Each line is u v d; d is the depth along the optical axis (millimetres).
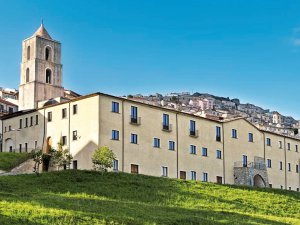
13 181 69750
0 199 50406
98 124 91688
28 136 108250
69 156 91188
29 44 146250
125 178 78750
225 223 53344
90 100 94375
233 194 79250
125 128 95562
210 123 112812
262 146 125000
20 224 41219
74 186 70250
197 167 107250
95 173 78938
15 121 113312
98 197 64438
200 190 78000
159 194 71312
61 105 100562
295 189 132625
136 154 96125
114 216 47812
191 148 107125
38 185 69062
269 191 88125
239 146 118500
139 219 48406
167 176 100812
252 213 69062
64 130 98625
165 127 102875
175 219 51031
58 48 149125
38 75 142875
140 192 71125
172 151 102938
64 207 49781
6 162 94938
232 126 117938
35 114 107125
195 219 52812
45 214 44688
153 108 101375
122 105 96125
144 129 98625
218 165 112125
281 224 59250
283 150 131375
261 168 120062
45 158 95938
